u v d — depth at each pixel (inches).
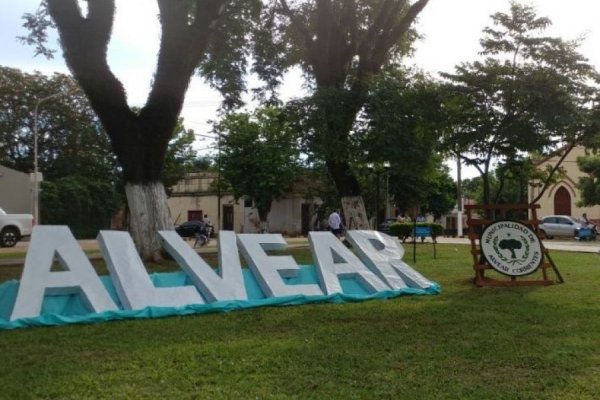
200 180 2100.1
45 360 236.4
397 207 1827.0
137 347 258.4
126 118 605.6
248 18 732.7
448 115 503.2
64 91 1662.2
